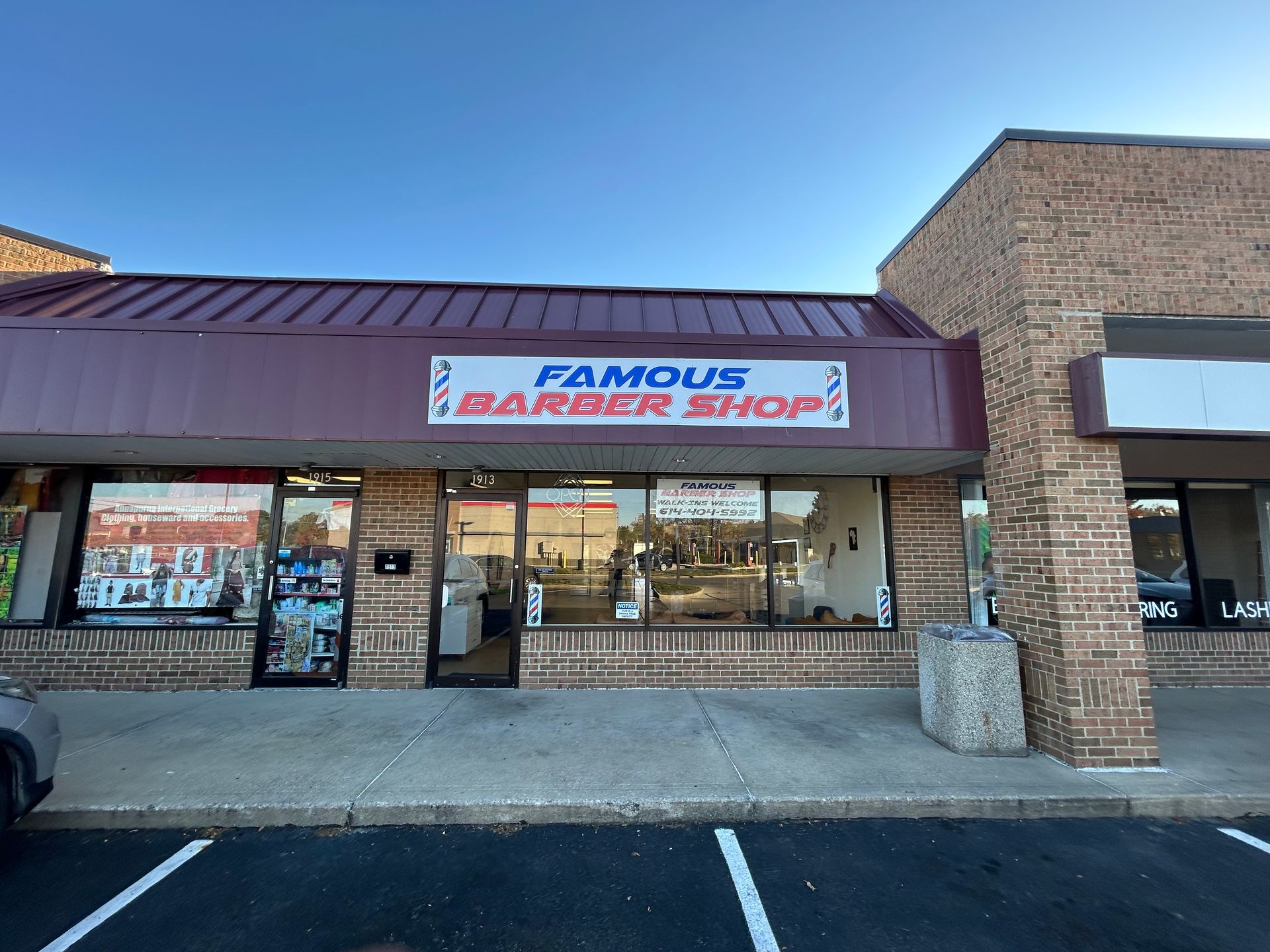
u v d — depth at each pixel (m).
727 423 5.59
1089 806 4.26
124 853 3.69
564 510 7.40
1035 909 3.19
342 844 3.82
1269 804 4.29
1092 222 5.66
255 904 3.20
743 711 6.21
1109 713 4.92
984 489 7.78
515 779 4.51
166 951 2.82
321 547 7.31
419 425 5.44
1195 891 3.34
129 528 7.27
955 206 6.60
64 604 7.05
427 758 4.91
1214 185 5.82
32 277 7.42
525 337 5.58
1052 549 5.14
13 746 3.50
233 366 5.38
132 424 5.25
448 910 3.17
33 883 3.36
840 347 5.79
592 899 3.26
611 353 5.60
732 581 7.41
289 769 4.67
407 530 7.27
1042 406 5.32
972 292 6.24
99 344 5.33
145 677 6.97
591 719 5.92
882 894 3.32
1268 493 7.95
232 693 6.88
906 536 7.55
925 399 5.86
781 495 7.57
